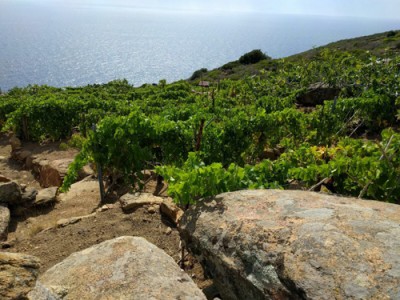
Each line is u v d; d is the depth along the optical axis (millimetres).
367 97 11844
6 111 16453
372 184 4777
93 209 7062
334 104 10000
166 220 5551
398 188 4770
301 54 40438
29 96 19453
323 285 2410
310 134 9719
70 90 25172
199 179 4086
